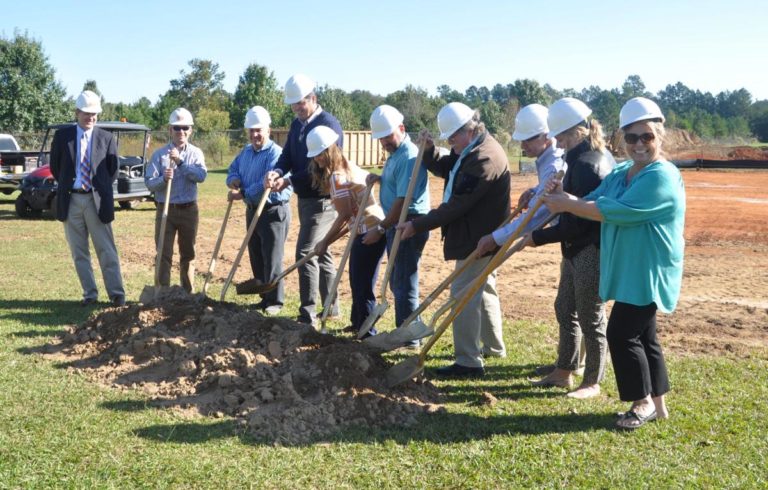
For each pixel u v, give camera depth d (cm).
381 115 657
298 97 750
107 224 826
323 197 755
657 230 464
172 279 1009
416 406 514
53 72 4222
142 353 599
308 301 764
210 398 517
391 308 850
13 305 816
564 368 574
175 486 392
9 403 504
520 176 3284
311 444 452
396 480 407
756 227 1662
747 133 9275
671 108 13388
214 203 2134
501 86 14438
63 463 413
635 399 484
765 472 422
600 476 415
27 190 1692
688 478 412
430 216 573
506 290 1008
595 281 532
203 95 6562
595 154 527
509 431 480
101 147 817
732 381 589
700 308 889
